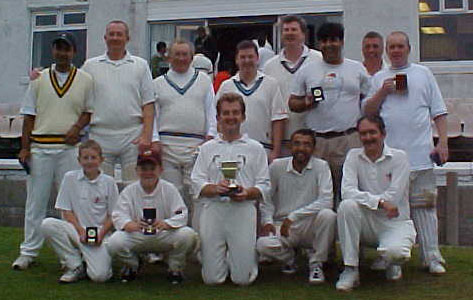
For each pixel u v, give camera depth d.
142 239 5.54
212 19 13.78
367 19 12.88
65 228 5.74
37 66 14.80
